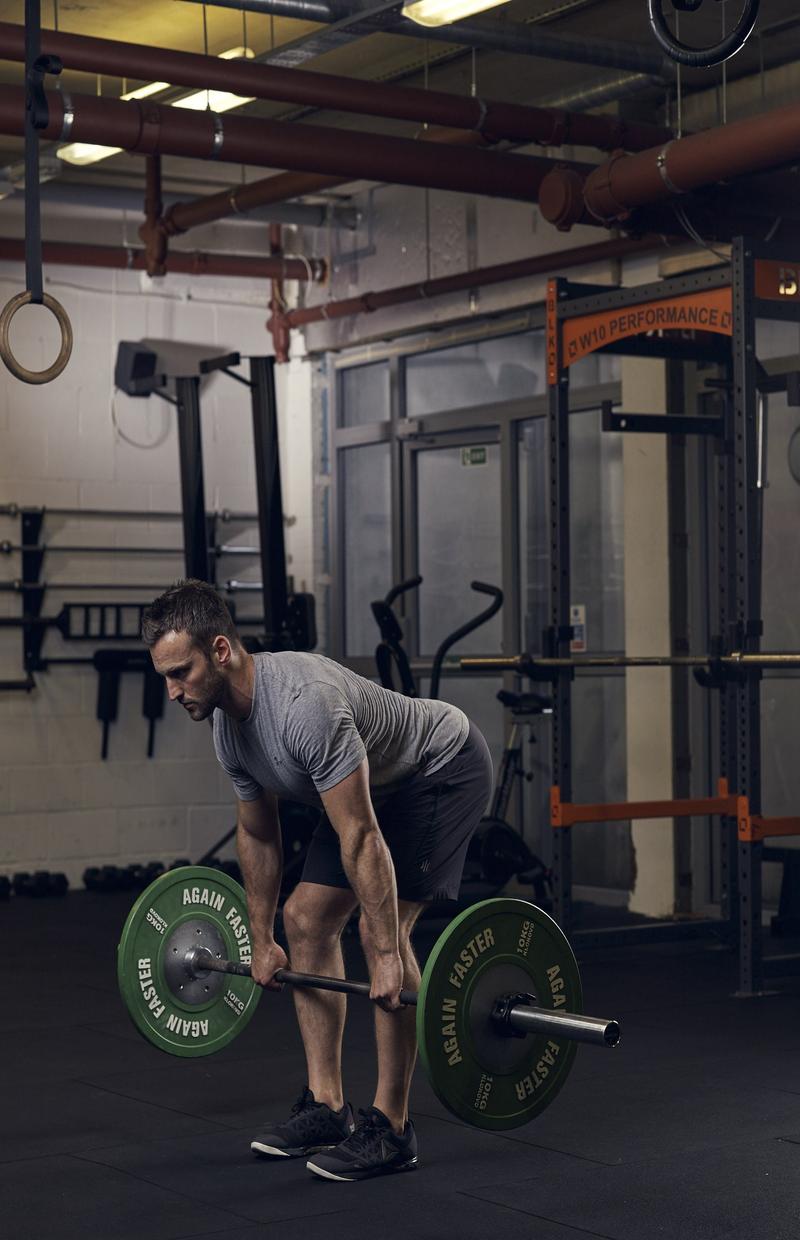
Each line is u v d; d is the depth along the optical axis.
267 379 7.30
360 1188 3.21
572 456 7.55
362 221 8.44
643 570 7.01
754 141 4.96
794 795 6.60
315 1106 3.45
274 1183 3.25
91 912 7.39
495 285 7.66
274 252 8.73
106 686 8.36
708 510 6.95
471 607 8.06
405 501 8.37
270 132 5.46
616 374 7.31
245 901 3.59
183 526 7.93
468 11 4.67
